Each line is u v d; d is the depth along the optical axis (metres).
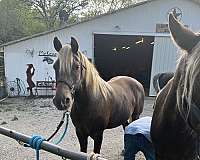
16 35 29.48
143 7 15.23
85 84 4.32
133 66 20.50
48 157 5.91
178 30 1.71
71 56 4.16
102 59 20.17
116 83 5.65
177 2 15.08
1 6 28.70
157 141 2.27
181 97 1.71
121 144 6.83
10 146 6.67
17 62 15.23
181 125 2.02
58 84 4.12
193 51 1.53
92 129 4.51
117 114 5.05
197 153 1.80
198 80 1.41
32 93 15.31
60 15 20.98
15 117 9.83
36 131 8.18
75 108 4.44
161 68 15.83
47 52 15.19
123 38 19.19
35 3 32.31
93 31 15.27
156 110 2.31
